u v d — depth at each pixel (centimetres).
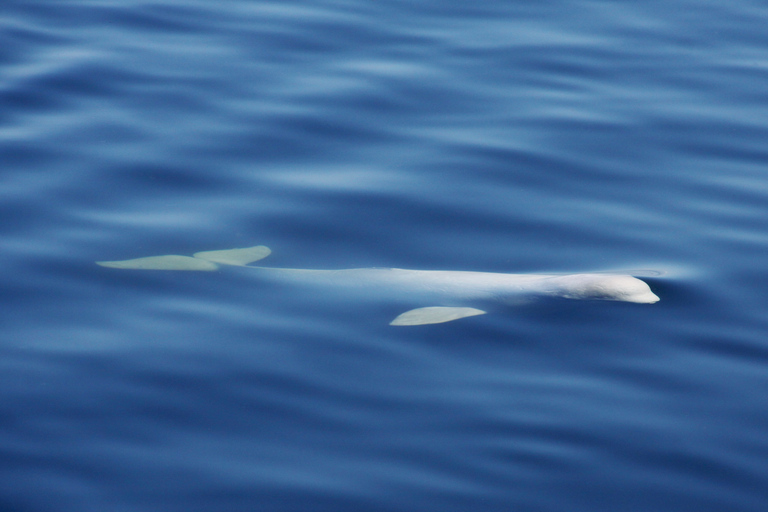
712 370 2219
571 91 3619
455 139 3284
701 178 3080
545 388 2155
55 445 1908
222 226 2805
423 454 1936
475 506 1798
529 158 3181
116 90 3497
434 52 3881
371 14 4200
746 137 3316
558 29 4112
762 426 2031
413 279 2622
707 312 2441
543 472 1894
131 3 4175
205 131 3269
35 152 3077
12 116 3281
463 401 2100
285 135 3275
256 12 4169
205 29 3994
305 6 4256
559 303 2517
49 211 2794
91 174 2992
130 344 2250
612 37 4056
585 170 3120
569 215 2894
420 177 3067
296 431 1988
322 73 3688
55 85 3488
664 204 2947
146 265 2595
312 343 2306
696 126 3381
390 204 2936
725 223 2852
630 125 3391
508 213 2905
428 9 4275
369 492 1830
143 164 3064
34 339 2238
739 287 2544
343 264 2681
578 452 1952
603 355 2284
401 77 3675
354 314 2453
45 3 4131
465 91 3597
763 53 3928
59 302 2394
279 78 3638
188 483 1833
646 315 2436
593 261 2684
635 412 2075
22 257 2567
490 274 2630
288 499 1803
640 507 1803
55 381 2097
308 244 2755
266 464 1891
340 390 2125
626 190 3020
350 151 3206
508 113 3456
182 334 2306
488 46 3944
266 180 3034
